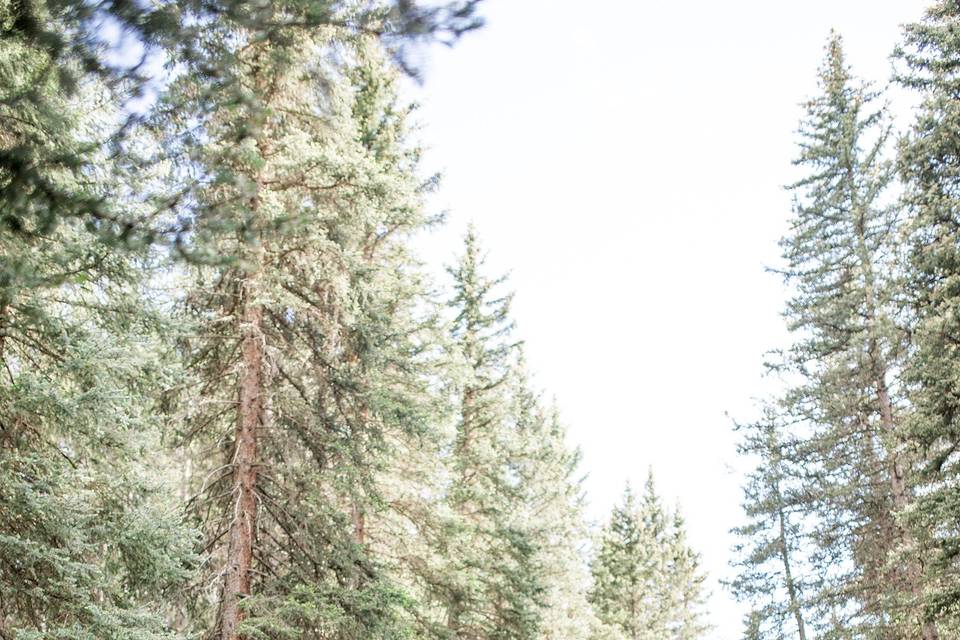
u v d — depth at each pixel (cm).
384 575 1366
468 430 2388
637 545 4638
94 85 407
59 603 859
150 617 884
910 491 1955
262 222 427
